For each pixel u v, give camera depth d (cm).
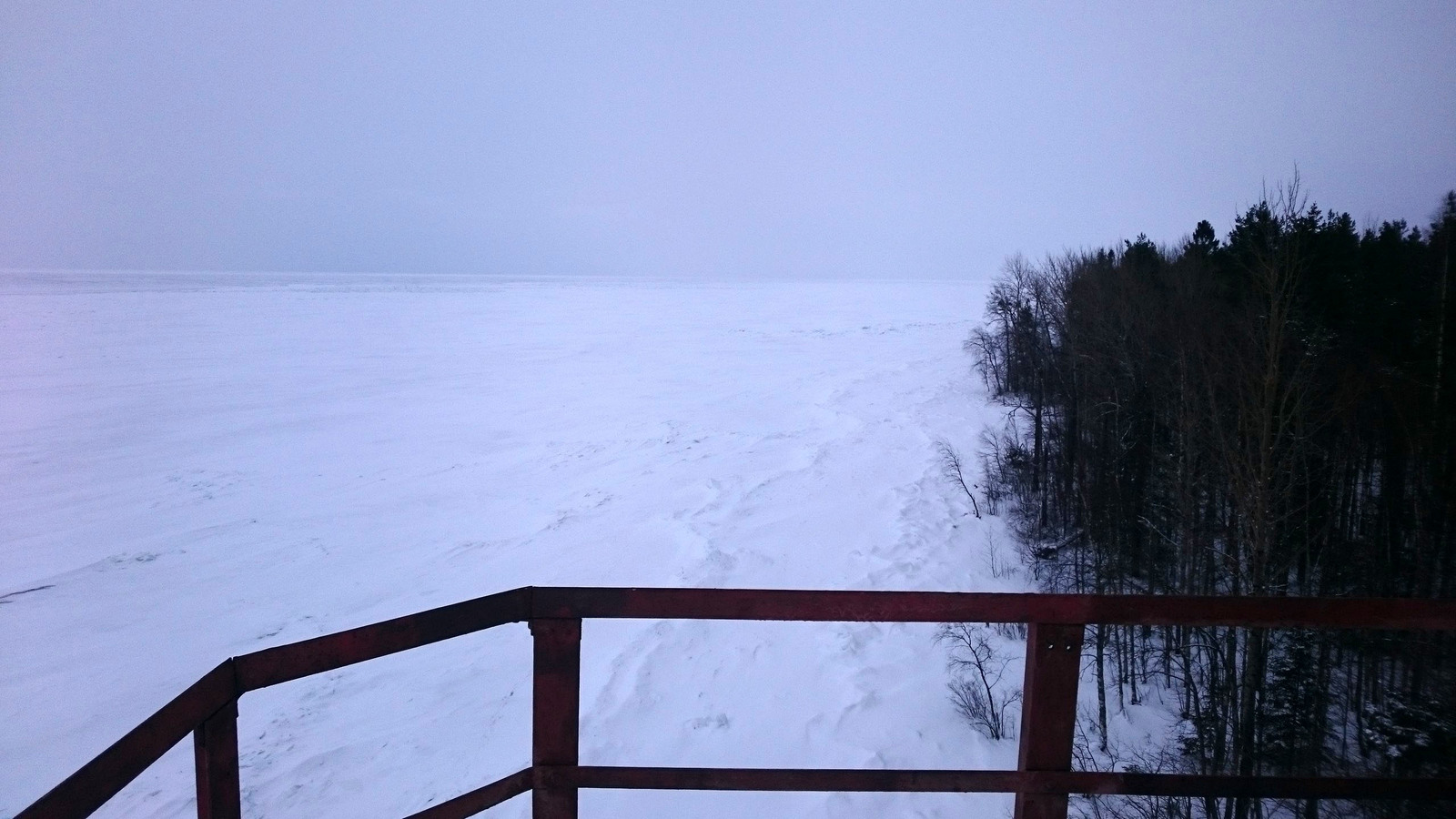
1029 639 238
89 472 4103
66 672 2231
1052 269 4694
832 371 6512
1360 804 1302
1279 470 1928
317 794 1667
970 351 6744
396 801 1644
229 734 208
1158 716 1955
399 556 3048
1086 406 3062
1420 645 1747
